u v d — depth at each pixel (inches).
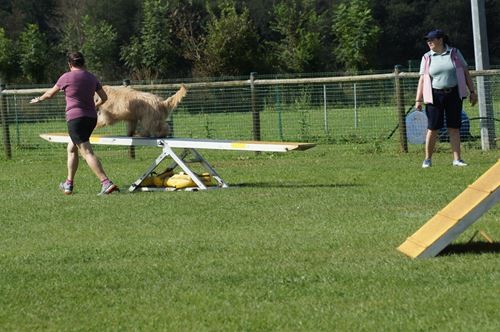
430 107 799.1
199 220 540.7
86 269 406.9
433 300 329.4
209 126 1343.5
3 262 430.6
